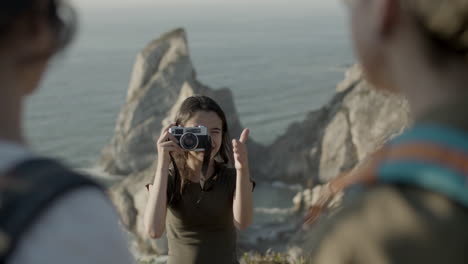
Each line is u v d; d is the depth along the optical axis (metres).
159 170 4.38
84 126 136.50
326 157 64.50
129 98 73.69
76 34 1.17
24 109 1.17
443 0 0.92
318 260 0.99
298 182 66.88
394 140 1.01
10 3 1.04
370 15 1.04
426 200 0.92
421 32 0.98
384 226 0.92
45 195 1.03
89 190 1.10
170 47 72.38
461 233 0.89
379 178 0.97
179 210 4.42
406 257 0.89
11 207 1.02
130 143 72.81
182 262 4.43
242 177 4.36
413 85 1.02
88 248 1.05
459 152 0.92
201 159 4.39
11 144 1.10
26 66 1.13
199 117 4.45
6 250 0.99
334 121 64.06
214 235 4.44
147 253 32.00
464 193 0.89
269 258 9.52
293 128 68.06
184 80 71.31
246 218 4.42
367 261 0.92
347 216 0.98
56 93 186.12
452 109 0.96
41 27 1.11
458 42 0.94
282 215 59.38
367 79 1.10
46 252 1.01
